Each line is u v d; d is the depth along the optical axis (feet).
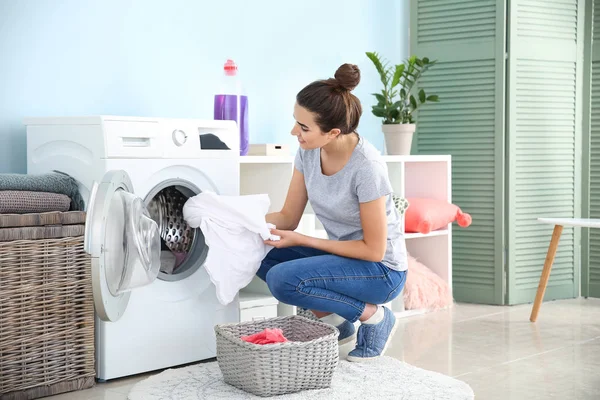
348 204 9.55
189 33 12.16
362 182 9.32
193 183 10.10
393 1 15.49
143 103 11.62
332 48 14.40
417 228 13.52
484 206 14.83
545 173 14.96
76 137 9.37
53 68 10.61
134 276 8.65
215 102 11.71
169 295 9.88
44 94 10.53
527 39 14.65
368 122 15.14
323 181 9.68
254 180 12.09
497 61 14.57
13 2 10.19
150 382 9.14
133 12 11.45
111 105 11.25
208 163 10.20
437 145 15.29
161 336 9.79
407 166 14.92
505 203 14.70
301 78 13.91
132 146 9.37
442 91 15.17
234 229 9.70
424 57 14.66
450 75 15.07
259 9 13.16
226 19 12.67
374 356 10.10
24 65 10.32
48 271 8.82
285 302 9.60
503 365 10.16
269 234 9.67
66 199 9.04
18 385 8.64
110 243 8.11
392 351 10.91
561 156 15.07
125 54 11.38
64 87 10.73
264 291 11.34
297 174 10.14
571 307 14.40
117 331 9.37
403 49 15.74
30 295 8.68
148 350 9.68
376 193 9.29
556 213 15.10
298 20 13.80
